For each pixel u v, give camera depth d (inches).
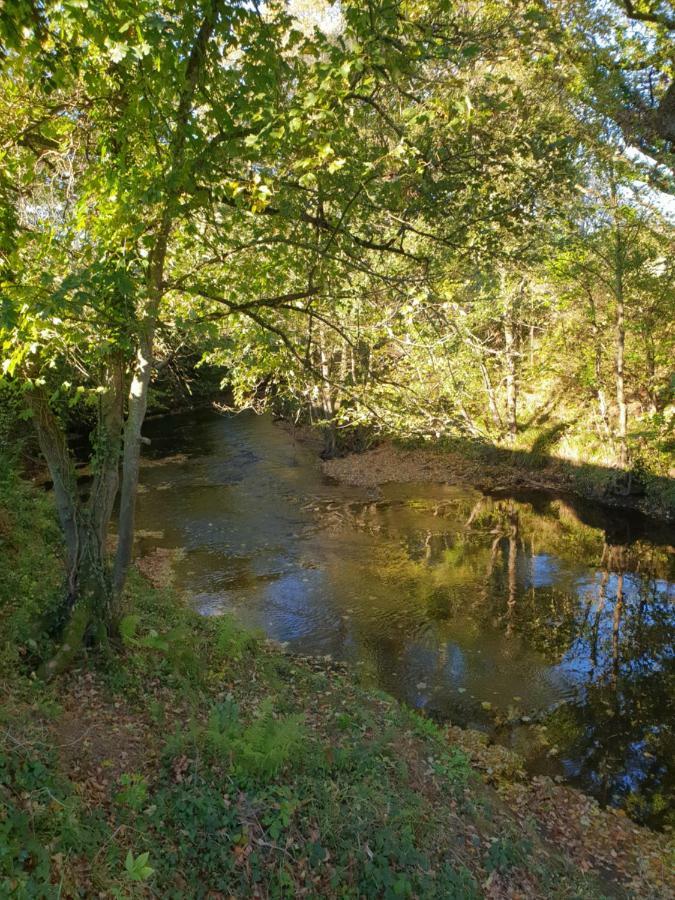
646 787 307.4
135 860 160.4
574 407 935.7
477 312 433.7
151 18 175.0
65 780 187.8
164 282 303.0
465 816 247.4
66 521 285.6
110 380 287.0
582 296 805.2
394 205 271.6
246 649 360.2
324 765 238.1
